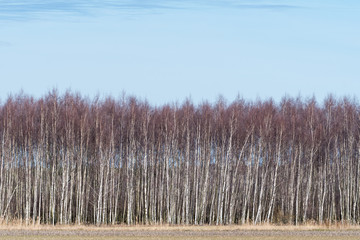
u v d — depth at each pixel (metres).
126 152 86.50
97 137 84.56
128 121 87.56
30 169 81.75
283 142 88.69
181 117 88.81
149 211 88.00
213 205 88.75
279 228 70.12
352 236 60.22
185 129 88.56
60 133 84.19
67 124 83.88
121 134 86.88
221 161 89.19
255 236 59.19
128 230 66.75
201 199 88.56
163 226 74.19
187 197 82.50
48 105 85.81
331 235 61.34
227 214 84.94
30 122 84.19
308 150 89.25
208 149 86.44
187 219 81.38
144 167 84.88
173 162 84.88
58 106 85.56
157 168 86.44
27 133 84.69
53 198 80.94
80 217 83.12
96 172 88.06
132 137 85.81
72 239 54.31
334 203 88.00
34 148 87.44
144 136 87.69
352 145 89.94
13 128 84.19
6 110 84.69
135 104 88.50
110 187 84.56
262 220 87.56
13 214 86.31
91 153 89.25
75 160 88.38
